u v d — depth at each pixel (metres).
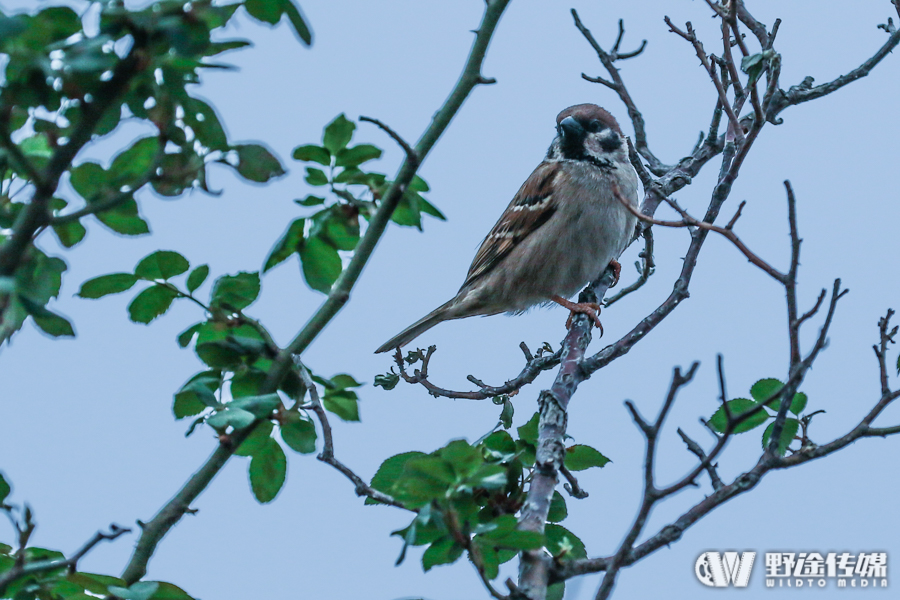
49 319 4.34
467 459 4.22
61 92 3.58
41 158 4.02
